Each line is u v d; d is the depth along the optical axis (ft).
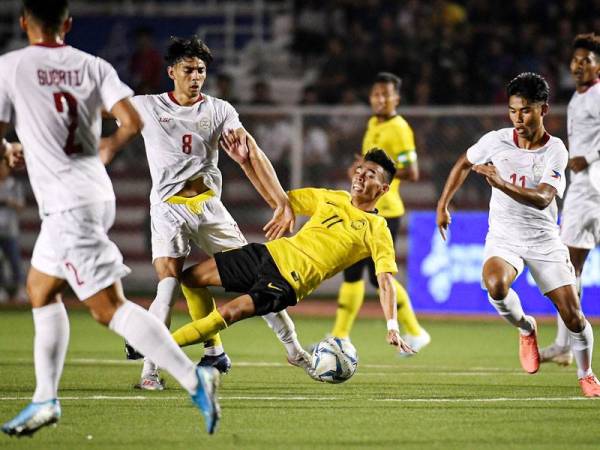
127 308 54.24
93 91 54.65
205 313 76.95
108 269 53.98
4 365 89.10
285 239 72.79
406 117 164.96
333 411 66.39
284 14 224.74
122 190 185.16
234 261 73.20
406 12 199.00
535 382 82.48
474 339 120.06
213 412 52.49
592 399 72.59
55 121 53.72
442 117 164.25
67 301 163.02
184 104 77.56
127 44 218.38
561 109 157.58
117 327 54.08
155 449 54.13
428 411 66.74
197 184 78.07
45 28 54.85
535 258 75.72
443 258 147.43
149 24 220.84
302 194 75.77
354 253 72.69
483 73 182.80
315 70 212.02
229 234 78.74
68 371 85.87
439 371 89.97
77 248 53.47
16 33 218.59
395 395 74.08
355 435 58.18
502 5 193.98
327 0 207.72
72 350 103.65
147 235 178.70
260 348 107.65
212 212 78.28
